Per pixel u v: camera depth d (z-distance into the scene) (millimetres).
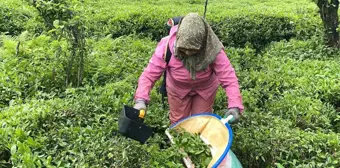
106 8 4816
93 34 4066
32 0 2666
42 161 1845
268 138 2139
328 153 2070
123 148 1863
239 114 1851
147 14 4449
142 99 1849
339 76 3012
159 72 1911
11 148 1845
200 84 1999
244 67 3344
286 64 3322
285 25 4371
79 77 2779
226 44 4281
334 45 3703
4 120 2123
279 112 2566
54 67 2762
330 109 2654
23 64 2797
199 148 1786
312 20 4277
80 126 2172
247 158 2119
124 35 4062
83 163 1802
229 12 4660
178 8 5051
